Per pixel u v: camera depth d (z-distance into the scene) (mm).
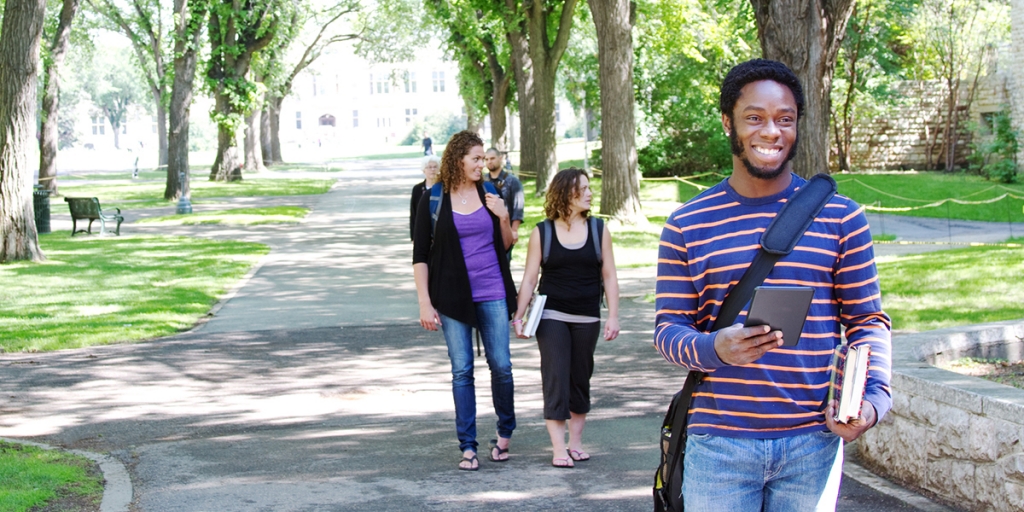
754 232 2811
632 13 33875
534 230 6109
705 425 2848
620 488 5590
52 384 8820
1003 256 14742
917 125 40281
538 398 8086
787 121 2775
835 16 13445
